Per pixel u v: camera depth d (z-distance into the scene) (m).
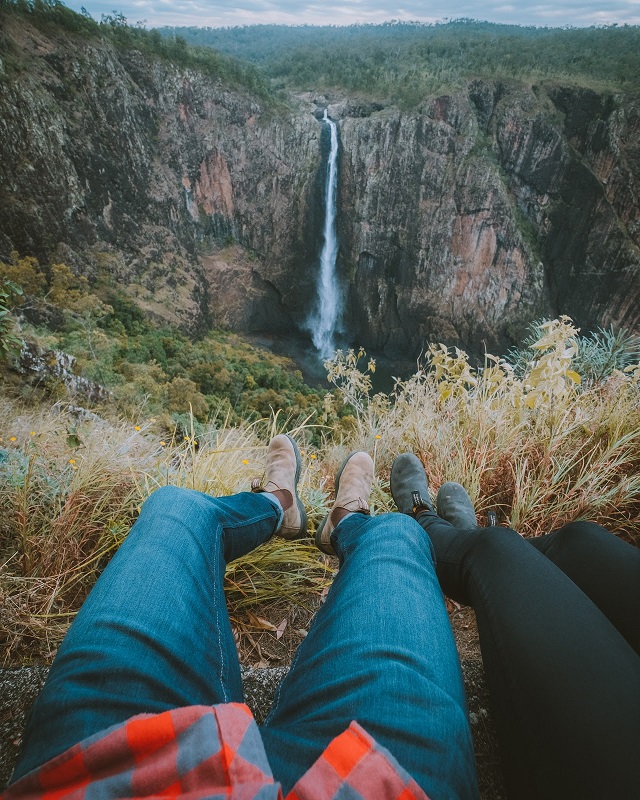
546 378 2.12
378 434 2.63
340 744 0.49
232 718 0.49
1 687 1.00
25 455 1.88
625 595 0.86
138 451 2.23
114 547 1.54
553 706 0.61
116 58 52.88
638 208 54.59
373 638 0.69
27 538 1.47
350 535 1.14
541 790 0.57
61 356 10.34
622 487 1.80
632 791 0.49
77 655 0.61
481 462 2.00
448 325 63.47
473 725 0.97
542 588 0.80
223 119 60.34
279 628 1.41
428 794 0.48
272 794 0.41
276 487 1.56
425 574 0.86
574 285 59.44
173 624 0.69
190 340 50.91
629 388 2.41
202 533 0.92
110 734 0.47
